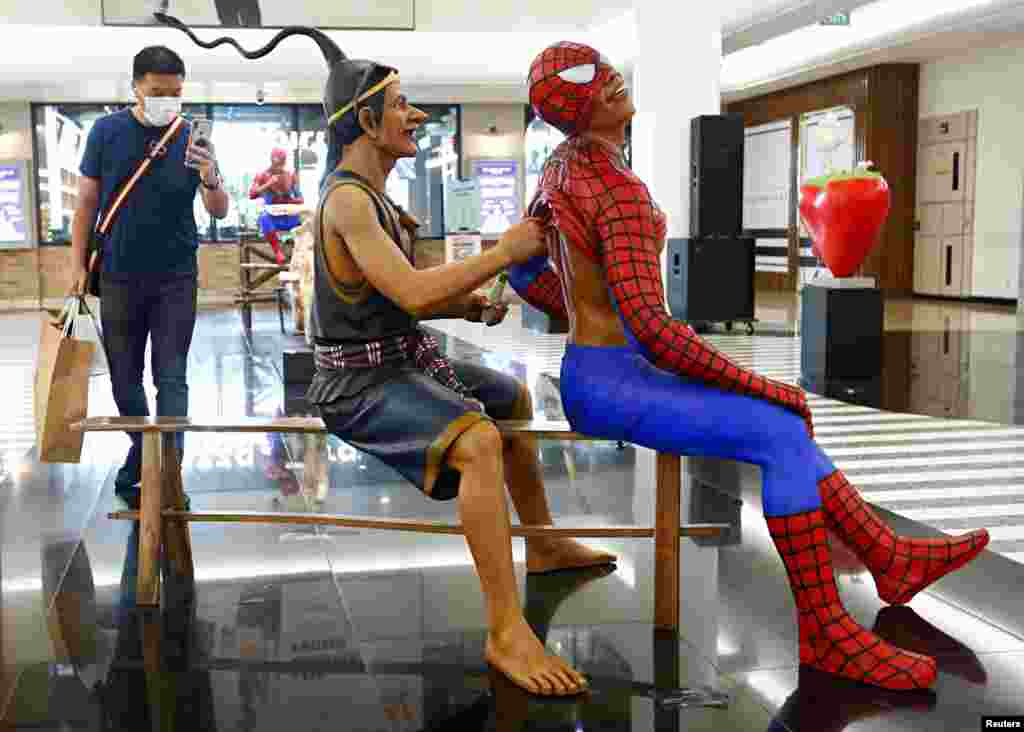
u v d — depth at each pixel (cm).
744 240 1058
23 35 1381
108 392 721
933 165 1500
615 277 234
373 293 254
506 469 307
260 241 1502
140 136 378
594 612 276
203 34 1373
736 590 290
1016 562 320
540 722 212
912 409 629
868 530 253
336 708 220
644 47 1043
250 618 275
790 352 917
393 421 248
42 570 318
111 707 222
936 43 1345
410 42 1466
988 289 1419
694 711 217
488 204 1931
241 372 812
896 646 251
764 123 1819
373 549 336
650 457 476
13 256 1803
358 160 258
